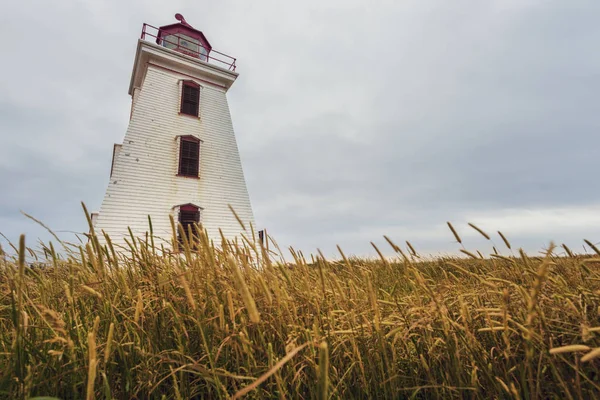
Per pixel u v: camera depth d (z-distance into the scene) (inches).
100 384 46.8
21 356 43.3
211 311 61.0
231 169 645.9
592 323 44.6
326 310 63.9
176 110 613.9
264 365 50.2
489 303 58.7
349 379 50.8
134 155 530.9
